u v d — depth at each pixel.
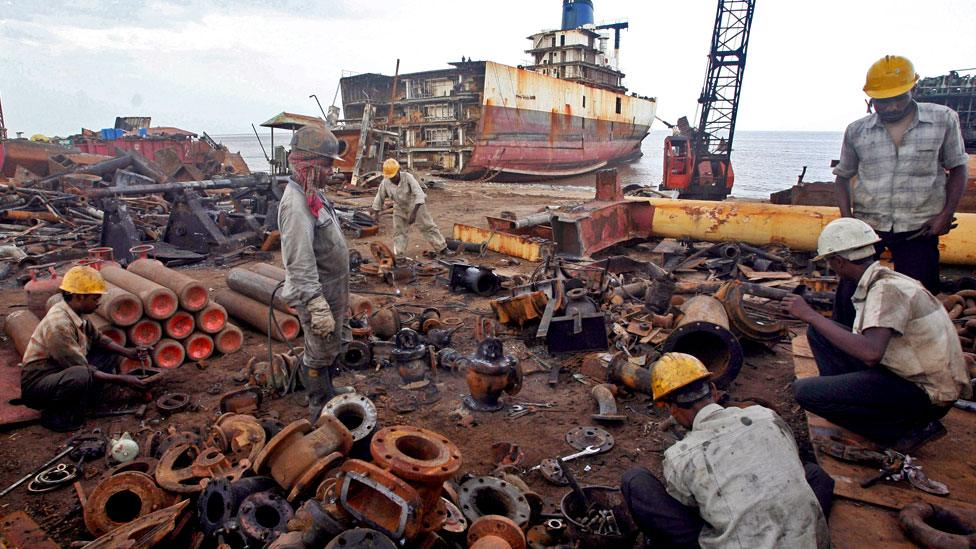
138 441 4.56
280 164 18.17
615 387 5.37
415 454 2.82
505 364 5.03
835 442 3.85
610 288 8.06
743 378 5.78
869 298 3.42
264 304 6.89
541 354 6.36
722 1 20.45
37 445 4.47
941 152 4.92
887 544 2.99
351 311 6.93
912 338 3.41
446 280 9.39
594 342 6.34
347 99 37.50
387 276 9.23
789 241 10.60
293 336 6.61
